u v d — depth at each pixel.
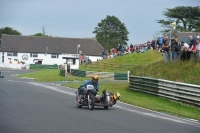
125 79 59.06
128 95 35.19
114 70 69.62
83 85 25.05
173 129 18.34
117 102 30.41
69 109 24.17
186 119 22.95
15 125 17.09
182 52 39.97
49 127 16.86
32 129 16.19
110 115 22.23
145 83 36.31
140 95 35.34
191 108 28.23
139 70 42.53
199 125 20.62
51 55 142.62
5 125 17.02
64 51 142.62
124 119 20.88
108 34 160.38
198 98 28.17
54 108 24.28
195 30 121.56
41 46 143.25
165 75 38.00
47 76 66.56
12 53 141.75
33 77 66.44
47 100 29.11
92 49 143.88
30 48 142.38
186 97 29.56
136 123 19.62
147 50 73.81
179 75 36.53
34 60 142.12
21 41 144.00
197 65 36.72
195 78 34.03
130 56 73.31
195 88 28.58
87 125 17.92
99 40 159.75
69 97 32.31
